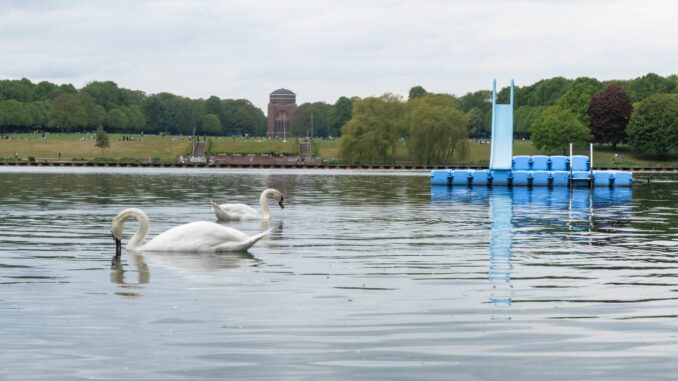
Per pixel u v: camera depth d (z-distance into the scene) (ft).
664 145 528.22
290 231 98.84
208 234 78.64
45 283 60.18
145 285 59.36
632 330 46.29
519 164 234.79
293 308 51.47
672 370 39.09
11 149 590.96
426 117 425.69
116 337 44.39
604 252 78.69
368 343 43.45
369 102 444.55
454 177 224.74
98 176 288.92
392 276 63.77
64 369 38.96
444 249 81.00
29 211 127.03
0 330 45.83
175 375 38.19
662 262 71.87
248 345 42.98
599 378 37.96
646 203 152.87
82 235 92.84
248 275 63.98
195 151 613.93
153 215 121.90
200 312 50.24
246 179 274.36
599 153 562.25
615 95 574.56
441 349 42.39
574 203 152.76
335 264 70.13
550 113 580.71
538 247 82.79
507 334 45.34
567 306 52.42
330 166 426.92
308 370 38.96
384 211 131.34
